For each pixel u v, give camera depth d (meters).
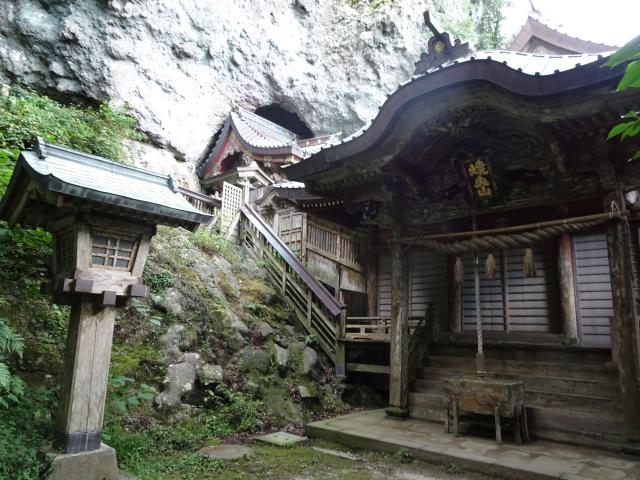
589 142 6.17
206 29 15.66
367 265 11.99
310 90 18.78
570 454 5.71
